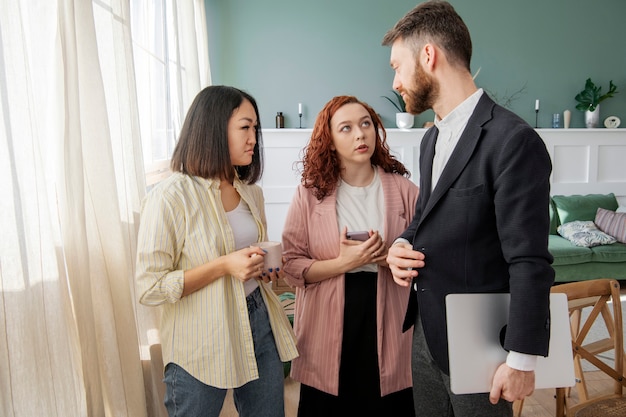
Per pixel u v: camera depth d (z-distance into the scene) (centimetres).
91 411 148
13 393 115
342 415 175
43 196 128
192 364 135
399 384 170
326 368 171
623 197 527
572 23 520
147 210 134
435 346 123
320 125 178
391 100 508
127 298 171
